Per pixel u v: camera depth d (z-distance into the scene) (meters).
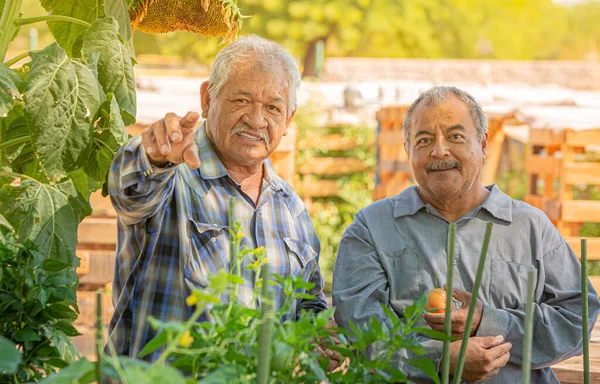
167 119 1.91
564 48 29.28
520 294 2.46
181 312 2.22
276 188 2.46
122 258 2.29
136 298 2.26
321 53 12.98
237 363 1.46
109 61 2.32
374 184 8.30
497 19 26.56
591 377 2.94
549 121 8.21
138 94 7.94
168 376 1.26
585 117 8.38
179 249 2.25
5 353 1.33
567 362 3.06
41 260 1.87
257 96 2.31
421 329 1.60
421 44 23.70
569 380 2.93
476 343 2.27
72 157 2.18
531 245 2.50
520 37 27.20
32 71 2.15
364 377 1.57
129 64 2.35
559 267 2.50
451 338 1.61
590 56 29.56
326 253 8.25
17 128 2.41
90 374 1.35
